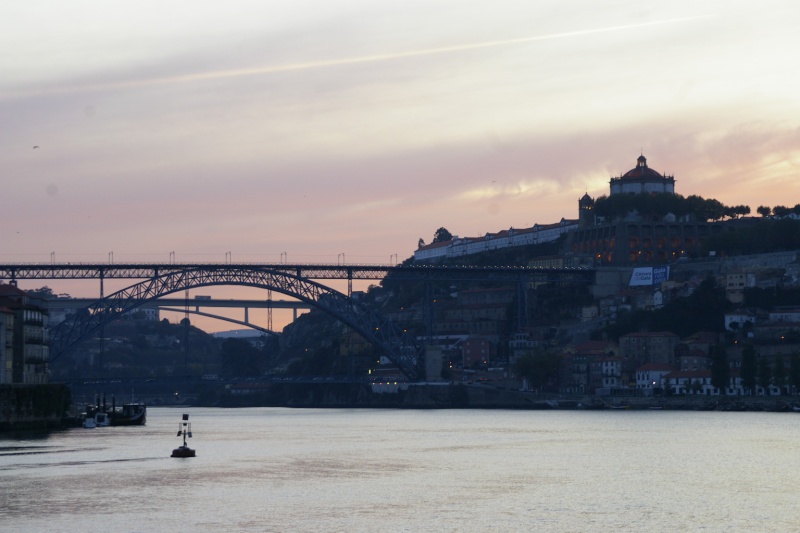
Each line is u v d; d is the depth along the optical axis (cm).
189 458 19588
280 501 14600
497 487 16050
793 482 16750
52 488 15388
